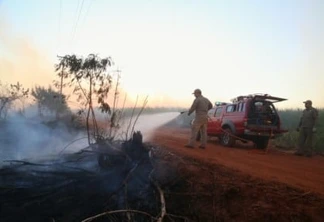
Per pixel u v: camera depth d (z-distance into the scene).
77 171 5.44
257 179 6.25
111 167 5.78
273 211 4.59
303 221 4.39
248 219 4.48
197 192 5.36
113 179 5.44
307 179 6.74
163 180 5.82
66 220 4.51
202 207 4.91
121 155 5.96
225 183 5.72
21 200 4.64
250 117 12.80
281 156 10.98
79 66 9.24
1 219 4.40
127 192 5.12
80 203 4.81
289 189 5.68
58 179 5.18
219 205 4.92
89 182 5.19
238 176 6.43
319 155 12.16
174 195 5.24
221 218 4.56
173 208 4.88
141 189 5.38
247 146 14.25
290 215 4.48
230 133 13.28
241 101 13.28
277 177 6.71
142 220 4.65
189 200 5.14
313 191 5.62
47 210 4.64
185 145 11.69
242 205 4.87
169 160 7.61
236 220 4.49
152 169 6.18
